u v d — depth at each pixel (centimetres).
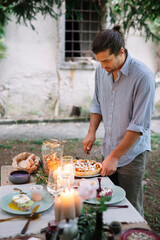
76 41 797
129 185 256
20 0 507
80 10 773
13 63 764
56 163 227
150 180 474
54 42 771
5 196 197
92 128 281
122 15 736
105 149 271
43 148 231
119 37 216
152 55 805
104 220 173
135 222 173
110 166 228
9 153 565
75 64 786
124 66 233
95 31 800
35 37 759
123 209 187
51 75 786
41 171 229
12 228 166
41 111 802
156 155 573
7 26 738
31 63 772
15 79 773
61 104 804
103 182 225
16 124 748
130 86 237
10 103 781
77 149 584
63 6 746
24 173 234
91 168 241
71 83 796
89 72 798
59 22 758
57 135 669
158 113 827
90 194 140
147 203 404
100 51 210
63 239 137
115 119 254
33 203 189
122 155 234
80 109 805
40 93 791
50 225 154
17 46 757
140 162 253
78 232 147
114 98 250
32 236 159
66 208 156
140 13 558
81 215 165
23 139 637
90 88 805
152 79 233
